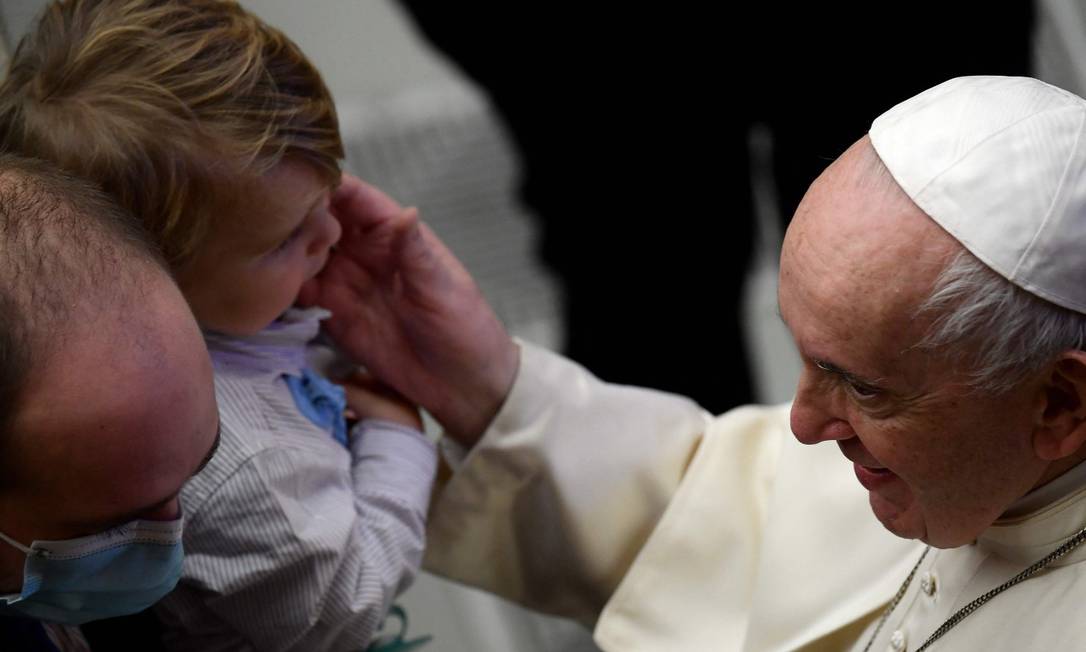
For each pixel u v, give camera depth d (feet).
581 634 38.06
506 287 45.03
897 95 43.50
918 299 15.01
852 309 15.35
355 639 22.49
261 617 21.68
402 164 48.49
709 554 24.86
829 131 44.14
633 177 44.86
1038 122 15.37
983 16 42.47
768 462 25.49
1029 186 14.92
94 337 13.76
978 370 15.12
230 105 19.67
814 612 22.47
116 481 14.11
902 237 15.12
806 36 42.80
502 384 26.05
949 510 16.58
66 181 14.89
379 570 22.82
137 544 15.81
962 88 16.17
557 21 44.42
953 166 15.14
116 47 19.71
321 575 21.54
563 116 46.29
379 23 53.67
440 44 47.11
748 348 44.29
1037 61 44.96
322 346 26.37
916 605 20.10
